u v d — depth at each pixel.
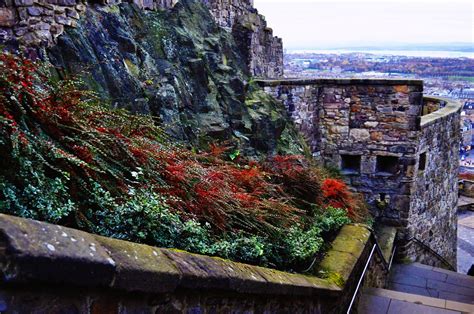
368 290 6.24
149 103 5.17
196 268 2.38
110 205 2.73
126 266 1.85
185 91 6.01
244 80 7.89
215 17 8.55
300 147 8.27
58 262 1.55
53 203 2.33
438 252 11.23
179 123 5.30
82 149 2.77
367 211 8.99
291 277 3.73
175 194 3.43
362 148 9.38
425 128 9.38
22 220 1.56
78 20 4.87
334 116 9.41
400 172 9.22
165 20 6.68
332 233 6.21
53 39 4.46
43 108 2.67
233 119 6.77
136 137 3.44
